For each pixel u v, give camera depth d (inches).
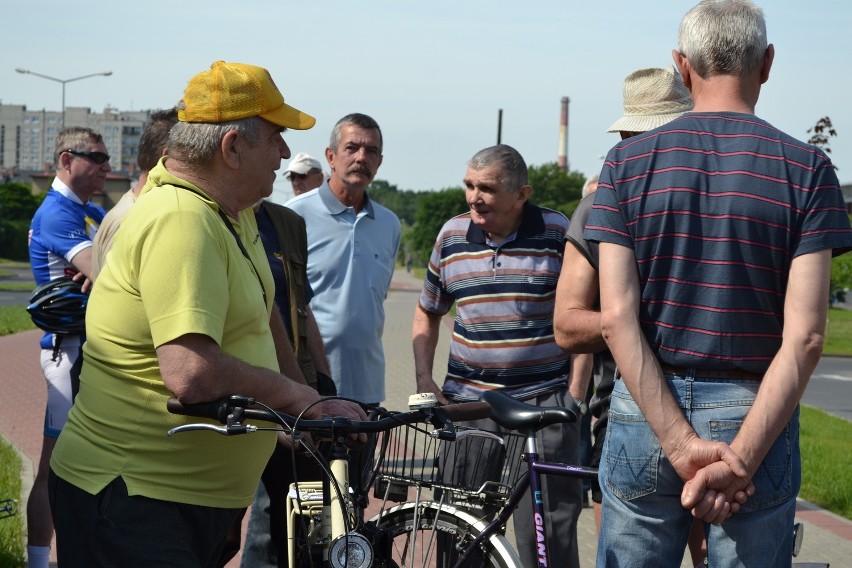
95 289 122.4
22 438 361.4
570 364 205.9
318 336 187.2
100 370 121.4
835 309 2032.5
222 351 118.0
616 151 118.2
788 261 112.8
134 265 117.0
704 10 119.3
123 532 118.8
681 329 113.8
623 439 118.7
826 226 111.8
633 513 118.3
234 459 123.4
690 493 110.0
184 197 118.7
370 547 120.9
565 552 178.4
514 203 190.2
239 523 154.7
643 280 115.4
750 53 117.1
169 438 119.6
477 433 134.9
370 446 143.6
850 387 724.7
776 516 114.7
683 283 113.5
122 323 118.6
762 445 110.0
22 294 1536.7
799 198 112.2
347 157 216.2
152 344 118.3
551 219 194.4
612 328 114.2
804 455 368.5
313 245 218.1
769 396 110.0
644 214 114.7
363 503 130.2
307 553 138.7
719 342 112.7
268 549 174.7
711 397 113.6
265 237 175.3
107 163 205.0
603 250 116.3
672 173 114.2
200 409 113.7
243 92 122.9
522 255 191.3
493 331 191.3
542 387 190.4
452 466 157.8
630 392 113.6
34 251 200.8
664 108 176.4
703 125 116.0
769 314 113.4
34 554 194.7
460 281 195.0
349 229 219.5
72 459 122.2
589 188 258.5
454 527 142.1
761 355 113.6
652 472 116.3
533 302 190.5
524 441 146.9
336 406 125.7
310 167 316.5
